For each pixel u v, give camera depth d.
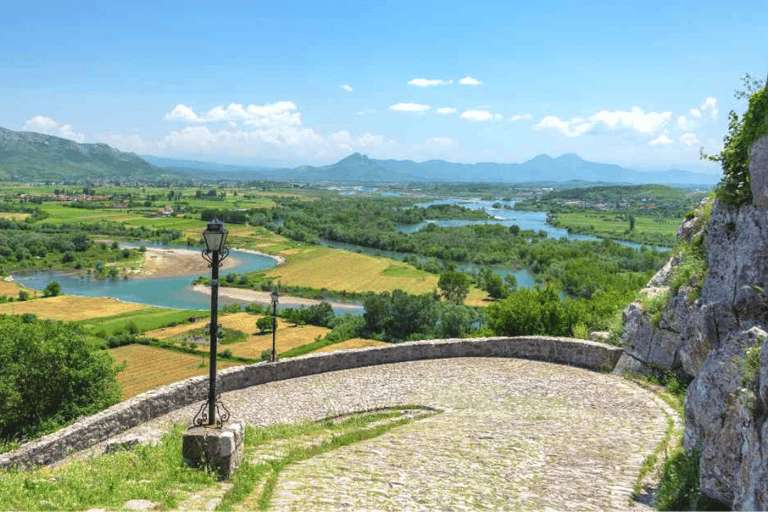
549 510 8.55
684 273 16.45
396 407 16.98
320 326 82.50
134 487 9.70
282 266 134.50
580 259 126.12
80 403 24.16
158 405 16.66
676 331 17.00
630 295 34.69
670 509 8.62
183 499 9.21
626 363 18.55
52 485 9.59
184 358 63.34
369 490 9.45
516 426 13.79
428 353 21.89
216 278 11.54
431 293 104.62
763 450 7.15
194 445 10.77
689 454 9.73
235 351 66.38
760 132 10.91
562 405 15.73
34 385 23.19
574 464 10.75
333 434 14.23
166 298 106.44
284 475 10.53
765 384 7.40
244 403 17.70
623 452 11.39
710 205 16.12
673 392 15.84
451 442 12.48
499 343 21.81
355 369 20.86
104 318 84.31
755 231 11.37
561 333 31.67
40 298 100.75
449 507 8.66
